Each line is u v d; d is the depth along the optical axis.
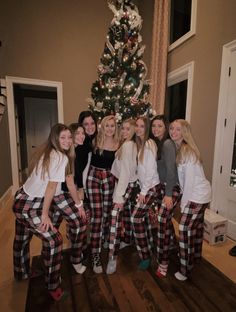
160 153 1.63
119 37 2.49
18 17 3.43
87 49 3.84
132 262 1.86
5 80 3.48
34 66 3.61
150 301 1.44
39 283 1.59
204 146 2.68
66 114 3.90
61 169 1.30
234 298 1.48
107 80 2.54
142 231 1.70
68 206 1.56
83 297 1.46
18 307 1.39
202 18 2.60
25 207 1.29
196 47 2.74
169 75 3.38
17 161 3.76
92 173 1.74
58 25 3.64
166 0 3.17
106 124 1.70
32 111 5.27
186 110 2.97
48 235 1.31
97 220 1.74
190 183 1.49
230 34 2.22
